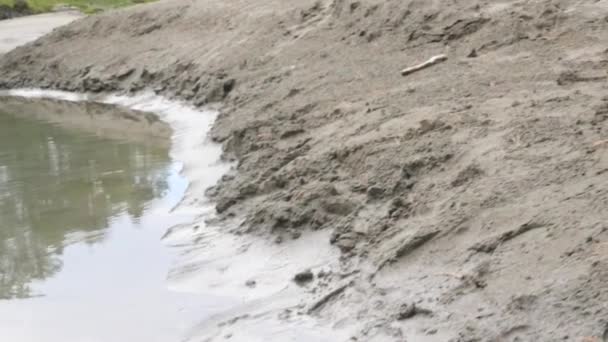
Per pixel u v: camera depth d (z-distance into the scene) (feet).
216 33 59.57
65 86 65.00
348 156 28.94
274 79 45.44
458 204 23.26
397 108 32.07
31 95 66.08
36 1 118.42
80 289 25.35
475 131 27.22
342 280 22.74
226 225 28.60
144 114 52.90
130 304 24.03
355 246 24.07
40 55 71.51
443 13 41.93
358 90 37.29
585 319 17.20
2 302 24.80
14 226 31.45
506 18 38.37
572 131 25.16
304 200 26.99
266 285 23.91
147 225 30.27
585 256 18.83
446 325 19.24
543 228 20.63
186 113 49.85
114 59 64.13
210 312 22.89
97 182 36.63
